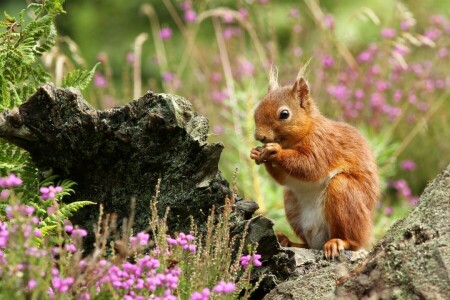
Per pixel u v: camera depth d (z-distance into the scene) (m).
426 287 6.67
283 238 10.27
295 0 21.44
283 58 18.39
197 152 8.37
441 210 7.18
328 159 10.05
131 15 23.19
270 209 13.63
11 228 6.37
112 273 6.42
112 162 8.58
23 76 9.45
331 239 9.49
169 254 7.27
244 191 13.95
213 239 7.91
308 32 19.70
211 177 8.48
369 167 10.14
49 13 9.55
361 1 21.16
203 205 8.45
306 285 8.02
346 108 16.00
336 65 16.41
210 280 7.33
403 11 18.17
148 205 8.56
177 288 6.88
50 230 8.20
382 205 15.23
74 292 6.33
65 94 8.35
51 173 8.77
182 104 8.46
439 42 18.14
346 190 9.77
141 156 8.45
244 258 7.57
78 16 23.12
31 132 8.42
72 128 8.36
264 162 10.01
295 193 10.45
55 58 14.21
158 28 22.47
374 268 7.14
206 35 21.56
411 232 7.12
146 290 6.50
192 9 19.38
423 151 17.39
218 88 17.30
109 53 22.27
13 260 6.03
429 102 17.17
